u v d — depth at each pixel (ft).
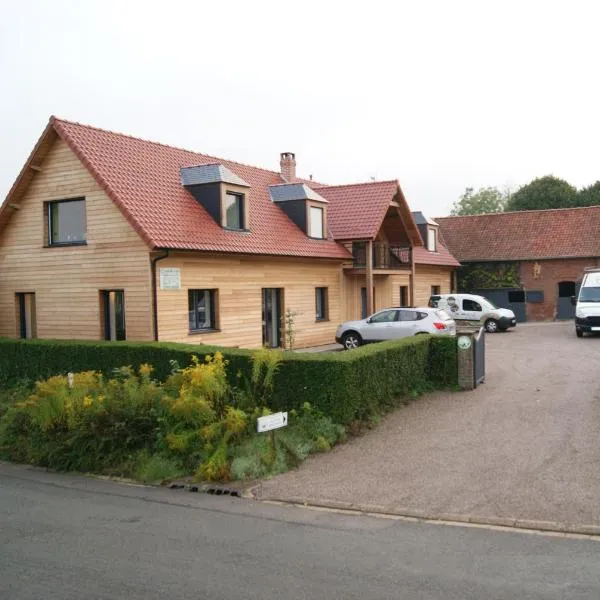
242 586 17.49
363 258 84.58
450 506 24.43
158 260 56.59
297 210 78.79
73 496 27.78
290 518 23.97
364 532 22.13
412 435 34.78
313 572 18.43
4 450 35.76
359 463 30.45
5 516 24.68
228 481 28.86
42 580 18.15
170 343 45.78
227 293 64.49
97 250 59.31
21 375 51.39
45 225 63.16
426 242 113.29
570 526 21.95
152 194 61.67
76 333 61.11
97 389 35.86
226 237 64.39
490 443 32.55
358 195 87.81
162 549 20.57
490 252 124.26
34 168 62.18
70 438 33.14
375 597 16.69
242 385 37.73
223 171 66.39
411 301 94.94
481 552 19.97
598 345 74.02
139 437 32.58
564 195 193.67
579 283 118.42
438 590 17.08
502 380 49.90
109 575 18.43
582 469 27.89
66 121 60.90
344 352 38.17
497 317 96.53
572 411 38.34
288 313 67.10
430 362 47.32
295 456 31.09
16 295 65.51
